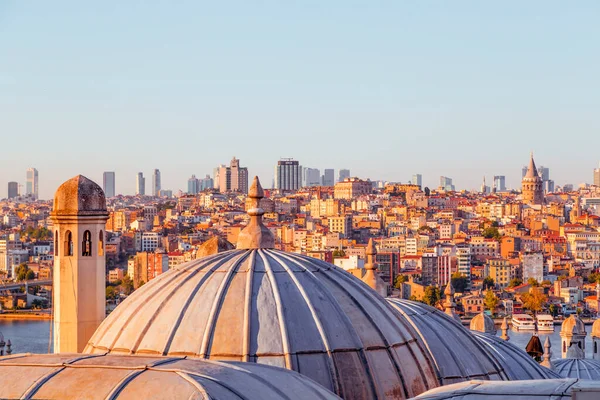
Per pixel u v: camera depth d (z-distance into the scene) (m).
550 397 34.16
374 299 49.00
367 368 45.66
